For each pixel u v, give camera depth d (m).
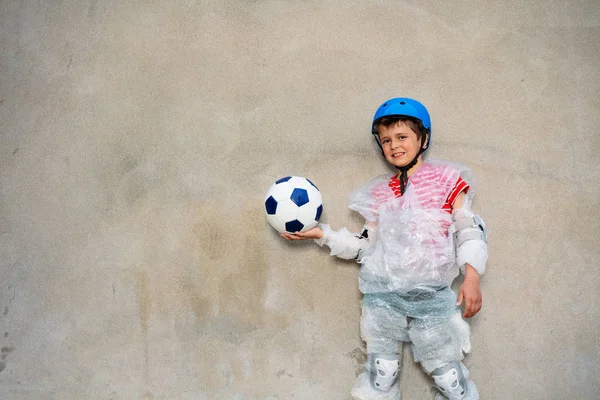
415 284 2.19
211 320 2.61
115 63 2.70
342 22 2.66
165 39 2.69
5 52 2.71
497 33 2.64
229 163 2.64
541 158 2.59
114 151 2.67
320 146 2.62
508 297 2.56
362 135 2.62
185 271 2.62
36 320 2.64
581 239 2.56
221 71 2.67
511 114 2.61
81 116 2.69
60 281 2.65
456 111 2.61
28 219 2.67
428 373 2.33
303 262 2.60
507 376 2.54
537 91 2.62
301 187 2.27
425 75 2.62
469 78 2.62
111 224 2.65
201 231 2.63
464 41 2.64
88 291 2.64
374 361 2.32
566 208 2.57
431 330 2.24
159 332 2.62
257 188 2.62
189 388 2.60
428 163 2.38
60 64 2.71
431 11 2.65
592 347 2.53
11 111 2.71
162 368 2.61
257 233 2.62
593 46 2.63
